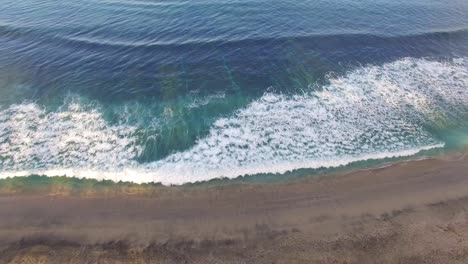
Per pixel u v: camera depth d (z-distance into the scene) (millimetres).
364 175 19281
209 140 21484
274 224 16859
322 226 16750
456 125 22578
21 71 27078
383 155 20438
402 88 25594
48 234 16500
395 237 16172
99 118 23141
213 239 16266
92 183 18938
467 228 16484
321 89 25453
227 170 19594
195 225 16859
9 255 15570
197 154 20594
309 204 17781
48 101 24453
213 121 22812
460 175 19188
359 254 15508
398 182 18844
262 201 17953
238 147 21000
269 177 19219
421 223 16781
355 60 28297
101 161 20203
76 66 27547
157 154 20641
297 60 28109
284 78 26359
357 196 18172
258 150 20781
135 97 24703
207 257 15516
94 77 26453
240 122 22734
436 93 25172
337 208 17562
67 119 23062
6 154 20578
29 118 23125
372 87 25656
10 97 24734
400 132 22016
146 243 16125
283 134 21828
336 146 21031
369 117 23109
